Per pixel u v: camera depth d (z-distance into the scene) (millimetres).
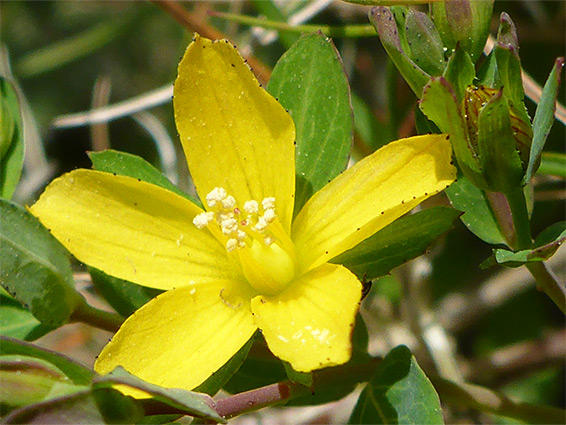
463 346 49
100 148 50
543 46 49
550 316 48
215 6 51
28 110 53
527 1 49
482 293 48
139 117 51
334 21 53
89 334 50
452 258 49
